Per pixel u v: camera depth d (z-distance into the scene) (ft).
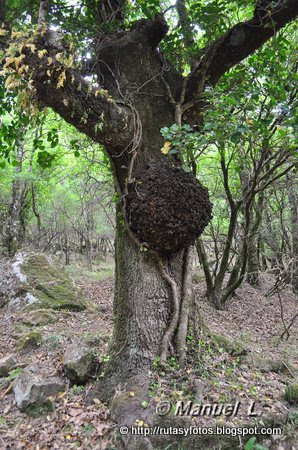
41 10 11.43
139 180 11.35
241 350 14.28
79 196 48.44
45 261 26.32
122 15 15.02
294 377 13.79
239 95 12.58
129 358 11.32
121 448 9.27
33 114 10.68
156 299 11.61
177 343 11.41
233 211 25.80
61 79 9.57
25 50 9.86
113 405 10.39
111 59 13.08
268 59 15.64
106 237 65.21
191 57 16.20
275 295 33.42
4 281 24.25
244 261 26.37
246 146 23.17
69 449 9.55
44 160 16.81
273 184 26.96
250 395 10.96
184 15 16.84
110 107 10.94
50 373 13.04
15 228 39.96
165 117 12.85
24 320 19.79
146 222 10.81
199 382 10.73
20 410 11.46
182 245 11.55
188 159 14.79
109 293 31.40
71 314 21.84
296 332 22.91
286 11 11.96
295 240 34.65
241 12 20.49
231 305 28.53
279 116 13.21
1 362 14.08
